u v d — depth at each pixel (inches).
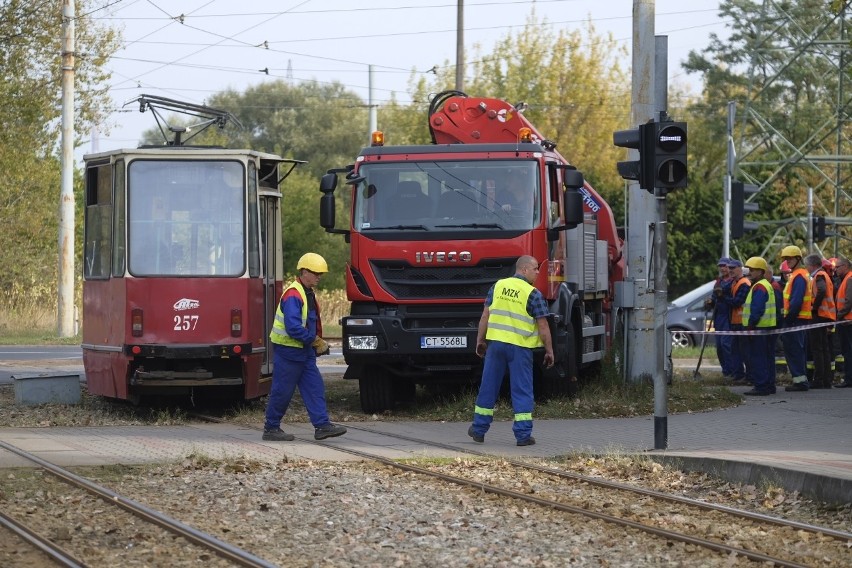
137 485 738.2
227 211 1126.4
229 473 785.6
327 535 609.3
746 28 4114.2
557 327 1146.0
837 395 1314.0
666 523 649.6
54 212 2834.6
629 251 1306.6
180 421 1092.5
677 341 2228.1
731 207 1638.8
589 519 652.7
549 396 1210.0
